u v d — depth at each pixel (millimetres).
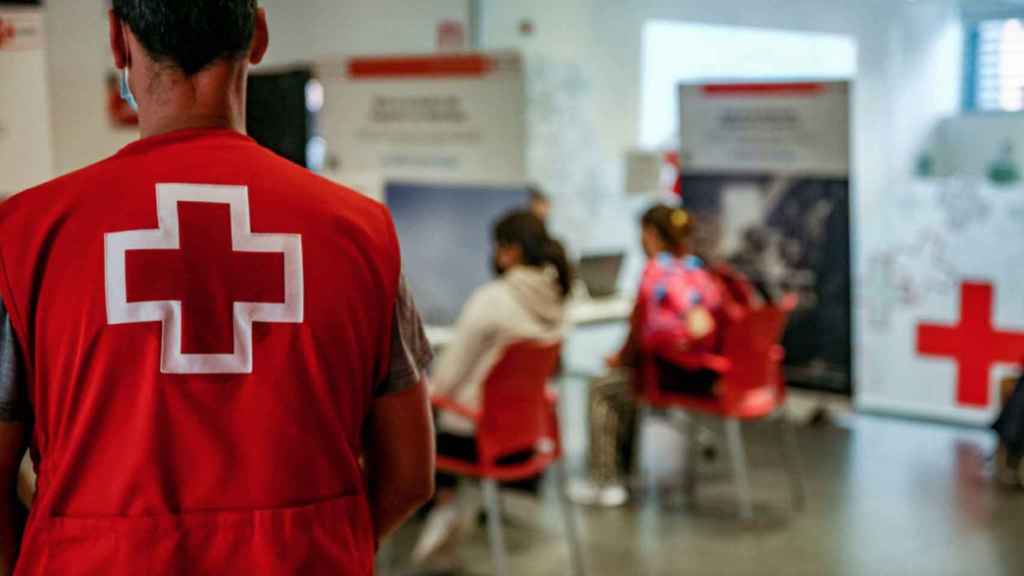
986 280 5566
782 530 4262
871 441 5574
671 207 4480
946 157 5594
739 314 4148
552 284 3396
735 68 6074
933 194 5652
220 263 1100
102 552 1072
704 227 5605
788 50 5930
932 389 5875
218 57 1153
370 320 1161
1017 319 5504
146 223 1086
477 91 4199
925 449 5426
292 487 1114
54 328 1075
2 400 1094
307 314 1118
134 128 4355
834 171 5223
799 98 5238
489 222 4363
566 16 6309
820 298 5406
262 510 1102
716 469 5098
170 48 1129
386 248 1182
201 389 1089
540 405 3391
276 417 1106
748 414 4242
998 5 5270
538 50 6348
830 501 4633
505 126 4176
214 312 1095
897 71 5648
